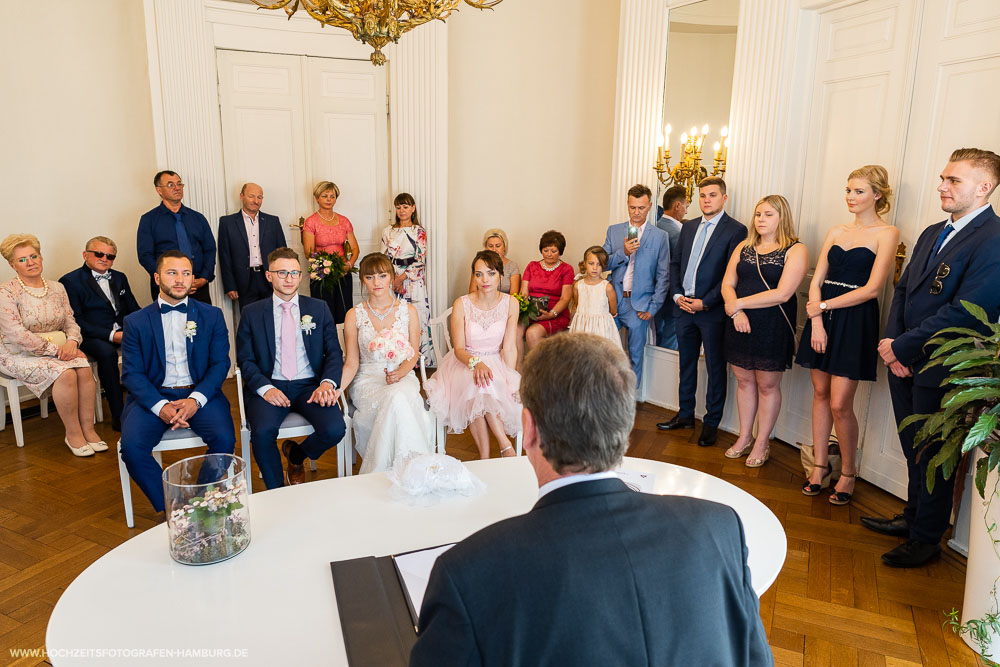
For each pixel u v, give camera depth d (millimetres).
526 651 846
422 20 2318
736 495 2102
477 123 6086
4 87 4527
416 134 5723
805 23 3852
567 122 5914
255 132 5445
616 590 863
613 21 5566
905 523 3102
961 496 2955
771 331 3730
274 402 3139
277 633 1404
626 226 4801
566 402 946
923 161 3273
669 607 882
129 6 5055
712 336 4168
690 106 4605
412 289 5672
